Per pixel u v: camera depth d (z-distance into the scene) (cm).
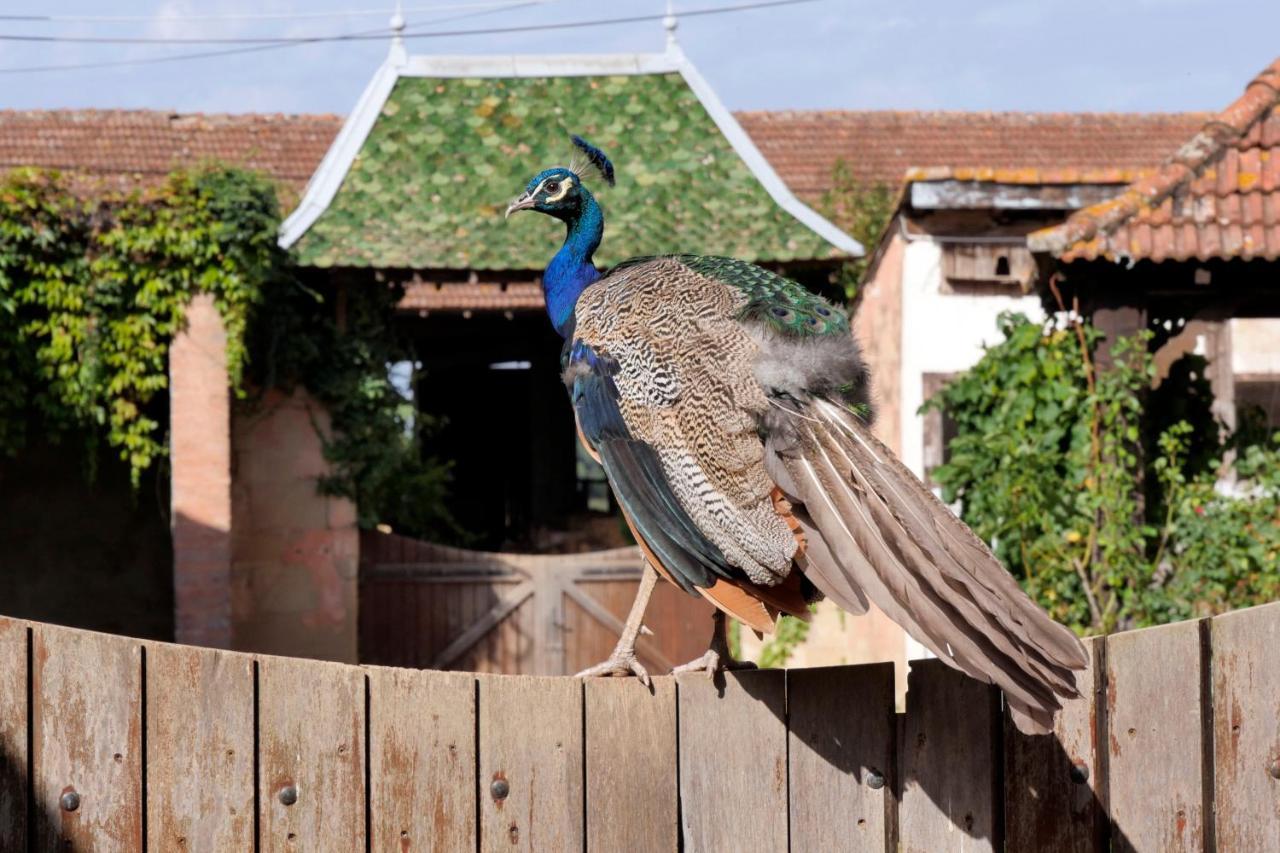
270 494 1503
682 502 466
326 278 1527
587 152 644
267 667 407
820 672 448
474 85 1748
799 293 505
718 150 1692
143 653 397
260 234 1447
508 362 2683
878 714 450
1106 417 1209
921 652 1423
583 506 2619
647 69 1773
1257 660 468
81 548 1892
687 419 473
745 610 454
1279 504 1227
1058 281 1251
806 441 443
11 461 1875
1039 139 2823
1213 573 1192
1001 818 446
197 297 1452
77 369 1457
